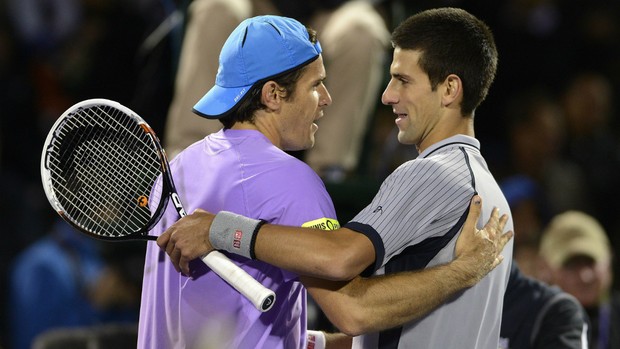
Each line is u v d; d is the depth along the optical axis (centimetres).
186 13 1908
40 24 3519
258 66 1298
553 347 1744
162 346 1337
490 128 3712
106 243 2675
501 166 3425
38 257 2809
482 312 1330
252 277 1254
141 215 1359
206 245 1259
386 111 2570
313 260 1213
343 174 1880
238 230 1239
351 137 1914
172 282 1318
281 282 1288
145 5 3419
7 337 3006
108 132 1478
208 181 1303
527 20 3809
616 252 3241
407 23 1353
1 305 3059
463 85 1334
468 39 1333
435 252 1291
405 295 1241
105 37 3434
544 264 2155
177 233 1269
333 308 1247
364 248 1234
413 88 1338
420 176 1276
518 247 2622
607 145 3450
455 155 1315
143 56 1977
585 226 2144
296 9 1939
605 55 3831
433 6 1989
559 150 3412
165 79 1962
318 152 1900
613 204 3369
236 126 1327
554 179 3319
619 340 2106
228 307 1279
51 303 2783
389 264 1314
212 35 1808
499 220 1320
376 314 1238
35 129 3434
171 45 1948
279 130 1327
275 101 1309
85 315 2766
